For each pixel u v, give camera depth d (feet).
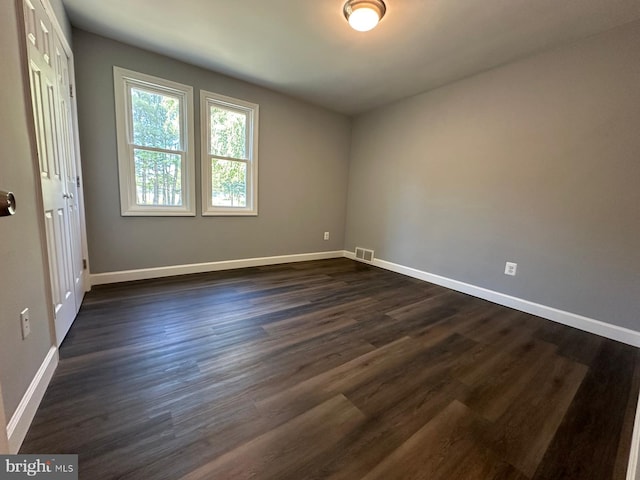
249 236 12.30
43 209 4.57
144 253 9.77
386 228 13.30
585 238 7.57
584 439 3.98
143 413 4.03
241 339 6.27
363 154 14.25
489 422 4.23
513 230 8.96
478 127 9.65
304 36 7.73
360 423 4.07
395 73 9.73
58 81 6.05
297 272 12.09
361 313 8.07
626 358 6.23
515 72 8.64
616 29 6.84
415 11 6.46
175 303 8.00
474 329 7.39
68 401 4.18
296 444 3.66
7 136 3.52
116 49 8.43
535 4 6.15
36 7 4.73
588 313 7.57
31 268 4.08
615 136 6.98
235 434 3.76
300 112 12.91
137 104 9.13
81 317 6.90
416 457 3.57
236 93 10.92
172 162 10.00
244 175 11.87
